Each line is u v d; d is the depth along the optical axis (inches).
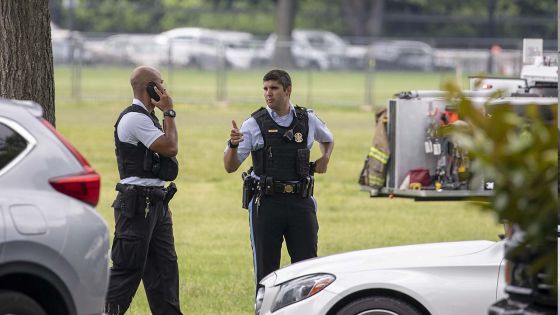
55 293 837.8
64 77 5615.2
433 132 1462.8
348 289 936.3
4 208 816.3
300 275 968.3
